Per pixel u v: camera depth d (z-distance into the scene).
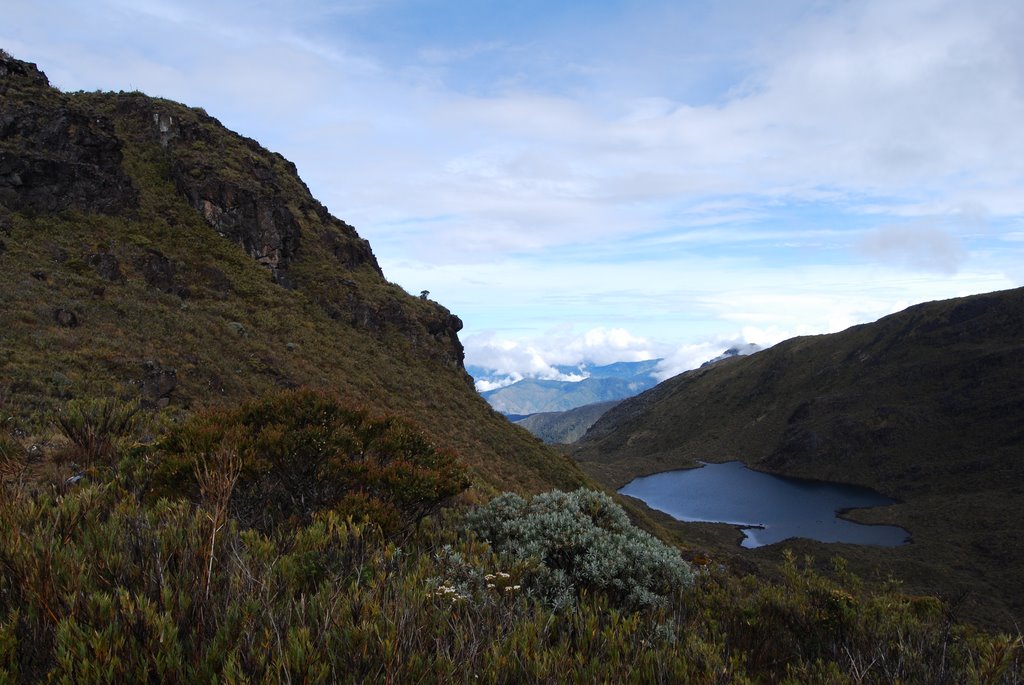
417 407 35.00
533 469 38.69
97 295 24.19
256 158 47.88
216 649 2.58
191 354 23.05
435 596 3.67
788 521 120.94
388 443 7.29
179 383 19.92
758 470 177.50
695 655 3.85
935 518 111.00
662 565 5.98
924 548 92.31
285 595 3.35
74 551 3.25
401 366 39.75
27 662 2.49
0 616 2.67
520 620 3.59
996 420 147.12
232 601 3.05
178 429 6.63
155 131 44.38
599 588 5.44
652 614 4.77
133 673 2.46
